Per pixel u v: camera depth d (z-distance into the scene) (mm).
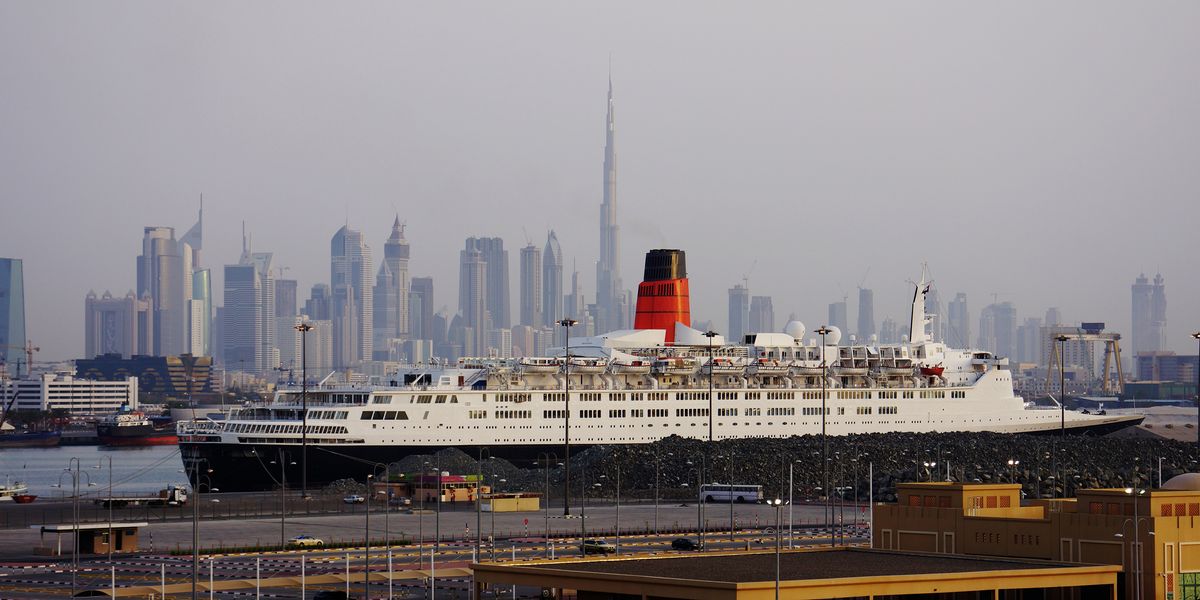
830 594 184000
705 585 179750
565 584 193125
